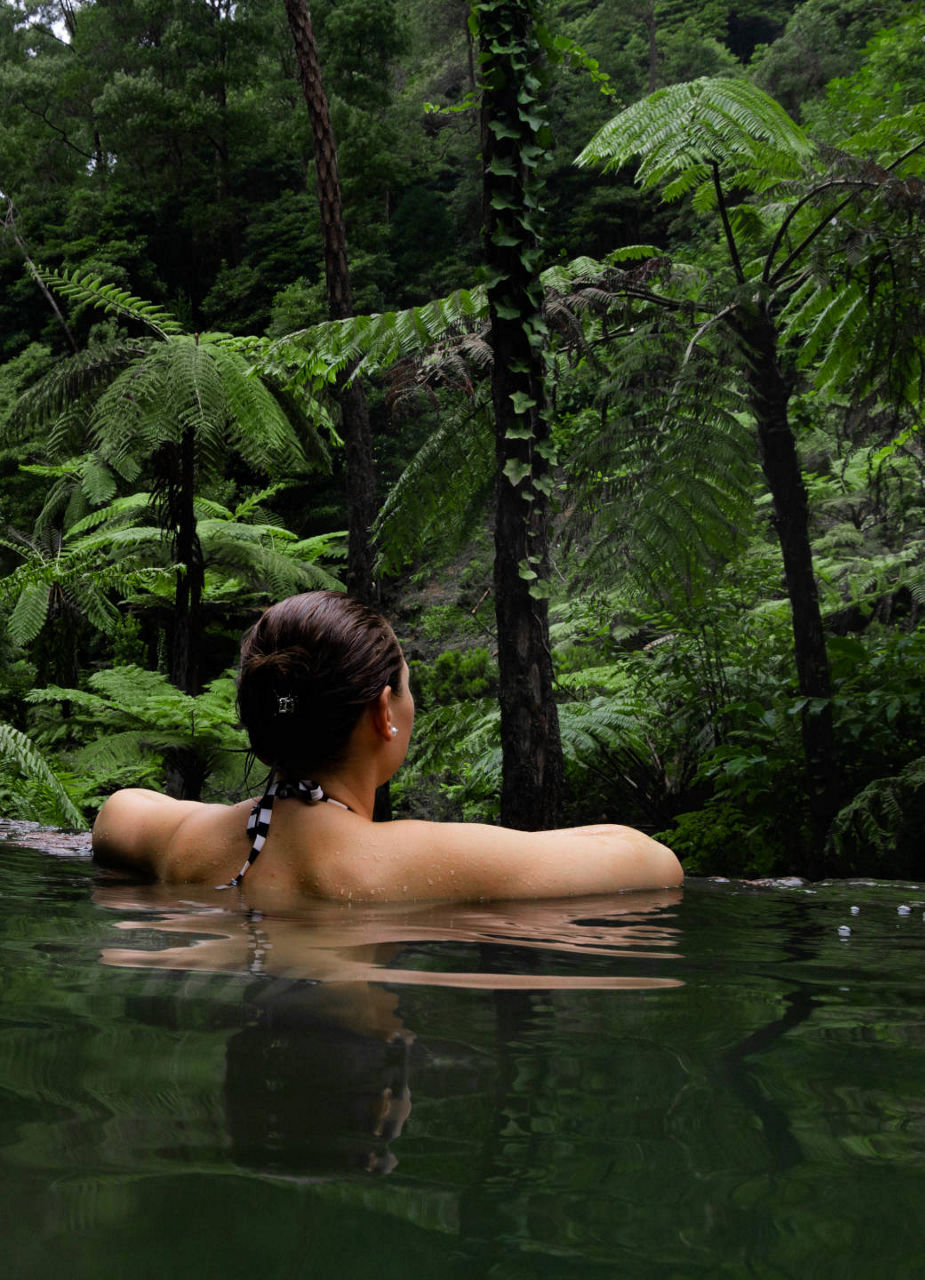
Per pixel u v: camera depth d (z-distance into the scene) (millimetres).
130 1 29469
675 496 3512
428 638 11891
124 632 9992
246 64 28578
